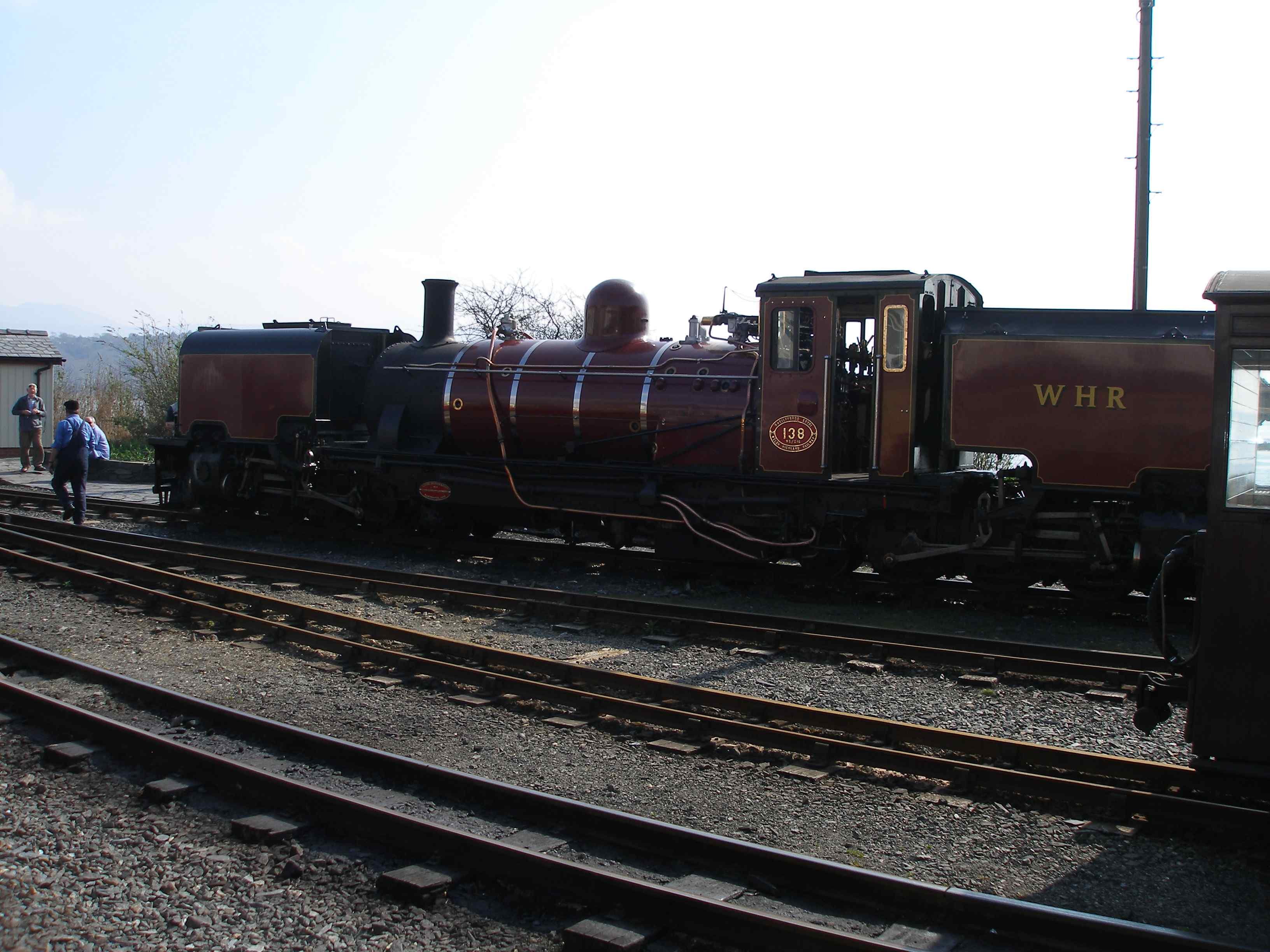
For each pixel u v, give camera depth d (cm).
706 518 1319
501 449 1472
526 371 1453
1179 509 1088
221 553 1402
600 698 765
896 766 652
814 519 1244
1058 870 529
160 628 1012
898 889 470
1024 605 1180
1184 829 571
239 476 1716
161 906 482
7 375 3050
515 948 449
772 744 694
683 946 447
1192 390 1068
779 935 435
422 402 1539
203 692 823
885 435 1192
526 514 1503
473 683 834
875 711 786
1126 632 1076
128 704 781
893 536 1226
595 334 1443
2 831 559
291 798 579
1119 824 579
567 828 559
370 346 1714
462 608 1120
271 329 1728
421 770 622
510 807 584
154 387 3409
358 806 550
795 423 1235
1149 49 1600
